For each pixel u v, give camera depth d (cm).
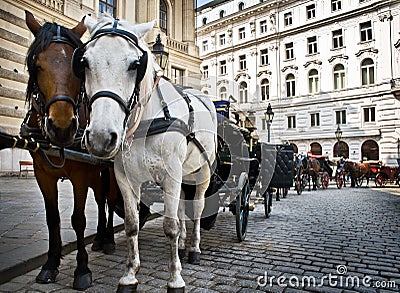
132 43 269
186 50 2258
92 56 251
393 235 573
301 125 3678
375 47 3241
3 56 1330
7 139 271
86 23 297
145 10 2112
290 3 3850
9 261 364
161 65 724
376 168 2138
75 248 461
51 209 355
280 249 475
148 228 622
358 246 495
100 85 245
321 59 3606
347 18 3431
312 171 1658
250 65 4156
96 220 621
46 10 1495
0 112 1296
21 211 679
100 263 405
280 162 727
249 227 641
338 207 965
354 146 3288
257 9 4081
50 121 270
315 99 3588
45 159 305
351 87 3369
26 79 1412
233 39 4369
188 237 536
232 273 373
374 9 3247
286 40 3881
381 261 422
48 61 289
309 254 451
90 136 230
